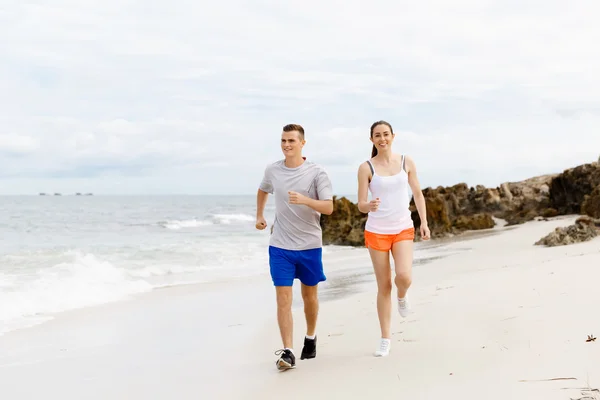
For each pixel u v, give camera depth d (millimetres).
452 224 25141
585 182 26875
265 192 4961
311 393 3617
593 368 3217
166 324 7129
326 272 12406
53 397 4199
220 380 4262
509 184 32438
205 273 13180
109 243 21188
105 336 6523
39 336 6609
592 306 4668
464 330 4711
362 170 4570
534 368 3375
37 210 49281
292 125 4684
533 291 5777
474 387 3229
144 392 4129
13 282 10320
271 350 5258
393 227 4465
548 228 20047
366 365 4109
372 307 6887
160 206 67938
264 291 9945
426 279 9109
